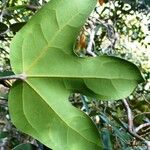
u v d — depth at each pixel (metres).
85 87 0.23
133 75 0.23
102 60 0.23
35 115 0.24
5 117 0.71
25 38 0.23
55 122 0.23
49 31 0.23
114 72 0.23
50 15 0.23
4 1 0.48
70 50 0.23
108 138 0.42
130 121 0.41
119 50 0.94
